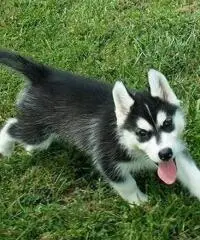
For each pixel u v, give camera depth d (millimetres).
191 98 1322
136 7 1646
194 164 1110
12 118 1299
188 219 1061
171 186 1133
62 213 1105
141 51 1472
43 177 1208
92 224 1074
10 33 1631
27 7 1702
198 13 1537
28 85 1241
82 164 1236
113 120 1103
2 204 1142
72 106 1182
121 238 1045
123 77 1416
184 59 1432
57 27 1624
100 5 1657
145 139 1043
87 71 1453
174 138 1045
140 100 1061
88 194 1156
